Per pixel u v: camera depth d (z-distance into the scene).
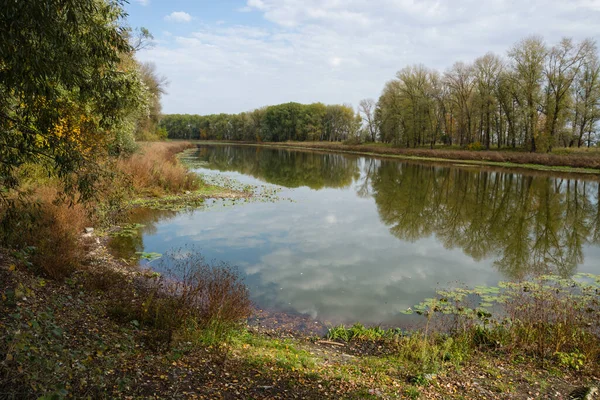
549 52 45.53
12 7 4.26
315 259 12.97
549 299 9.38
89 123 8.23
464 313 8.91
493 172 40.94
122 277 9.18
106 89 6.30
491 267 12.83
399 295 10.09
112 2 5.98
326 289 10.34
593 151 46.47
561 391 5.77
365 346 7.44
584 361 6.69
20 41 4.55
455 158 55.84
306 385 5.27
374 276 11.52
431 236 16.92
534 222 20.03
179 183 23.72
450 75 60.25
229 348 6.21
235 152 74.00
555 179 35.41
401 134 71.19
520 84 47.19
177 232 15.38
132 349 5.41
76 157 6.04
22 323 4.86
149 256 11.93
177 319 6.75
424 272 12.06
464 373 6.23
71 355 4.44
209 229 16.14
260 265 12.06
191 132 139.38
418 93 63.09
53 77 5.70
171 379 4.79
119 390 4.18
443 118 72.19
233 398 4.64
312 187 30.80
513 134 55.88
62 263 8.06
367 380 5.73
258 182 32.06
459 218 20.72
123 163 21.12
